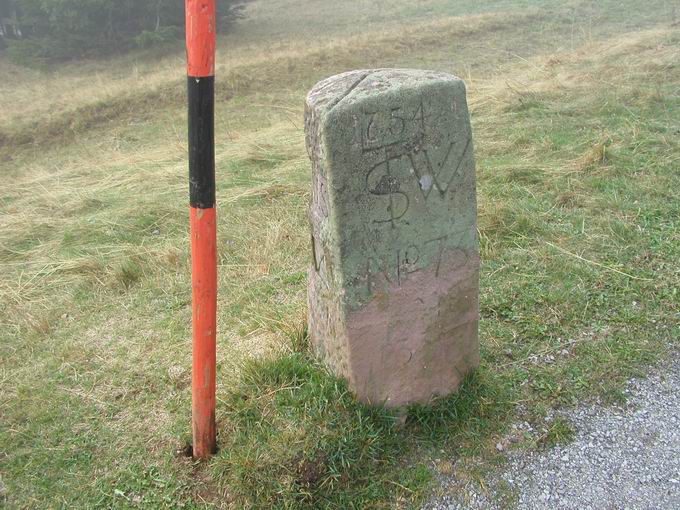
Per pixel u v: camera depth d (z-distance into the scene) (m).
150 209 6.00
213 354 2.69
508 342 3.68
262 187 6.17
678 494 2.74
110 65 17.38
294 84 12.30
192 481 2.87
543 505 2.75
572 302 3.96
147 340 4.02
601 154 5.77
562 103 7.73
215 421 2.95
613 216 4.91
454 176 2.76
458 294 3.00
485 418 3.16
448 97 2.62
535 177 5.68
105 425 3.29
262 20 21.91
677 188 5.20
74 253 5.32
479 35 14.50
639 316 3.80
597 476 2.86
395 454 2.97
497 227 4.84
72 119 11.62
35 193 7.17
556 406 3.24
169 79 12.82
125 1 17.66
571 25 14.48
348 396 2.97
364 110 2.47
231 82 12.35
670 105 7.10
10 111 12.70
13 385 3.70
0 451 3.19
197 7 2.12
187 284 4.64
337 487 2.79
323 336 3.19
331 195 2.54
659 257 4.34
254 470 2.73
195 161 2.30
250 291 4.42
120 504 2.83
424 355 3.03
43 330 4.22
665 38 10.31
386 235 2.70
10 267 5.25
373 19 19.31
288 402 3.03
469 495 2.81
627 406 3.21
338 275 2.71
